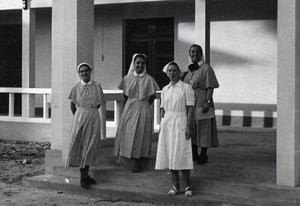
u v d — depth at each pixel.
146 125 7.79
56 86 8.94
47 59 17.09
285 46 6.65
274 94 13.86
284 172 6.77
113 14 16.05
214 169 7.52
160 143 7.03
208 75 7.63
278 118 6.77
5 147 12.61
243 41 14.19
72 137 7.64
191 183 7.23
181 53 15.16
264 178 7.17
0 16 17.88
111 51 16.14
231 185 6.98
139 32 15.98
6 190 8.02
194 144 7.71
